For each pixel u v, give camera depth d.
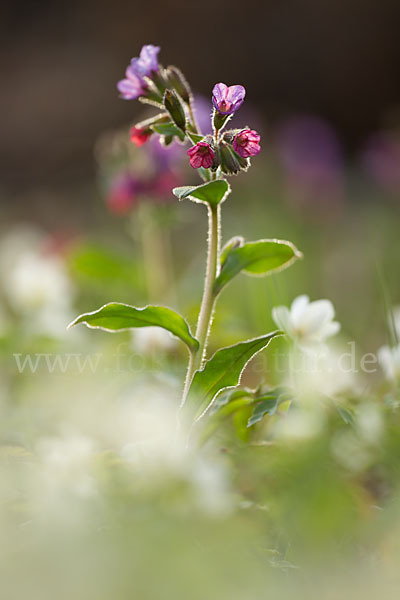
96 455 1.01
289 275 1.82
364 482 1.03
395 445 1.05
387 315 1.22
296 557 0.96
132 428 1.17
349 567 0.94
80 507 0.97
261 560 0.95
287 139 3.53
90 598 0.89
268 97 4.81
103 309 1.04
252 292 1.46
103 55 4.78
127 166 1.62
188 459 1.02
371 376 1.29
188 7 4.80
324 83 4.80
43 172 4.45
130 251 2.60
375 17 4.75
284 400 1.05
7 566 0.91
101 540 0.93
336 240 2.76
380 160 3.67
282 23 4.82
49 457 1.01
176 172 1.62
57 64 4.76
